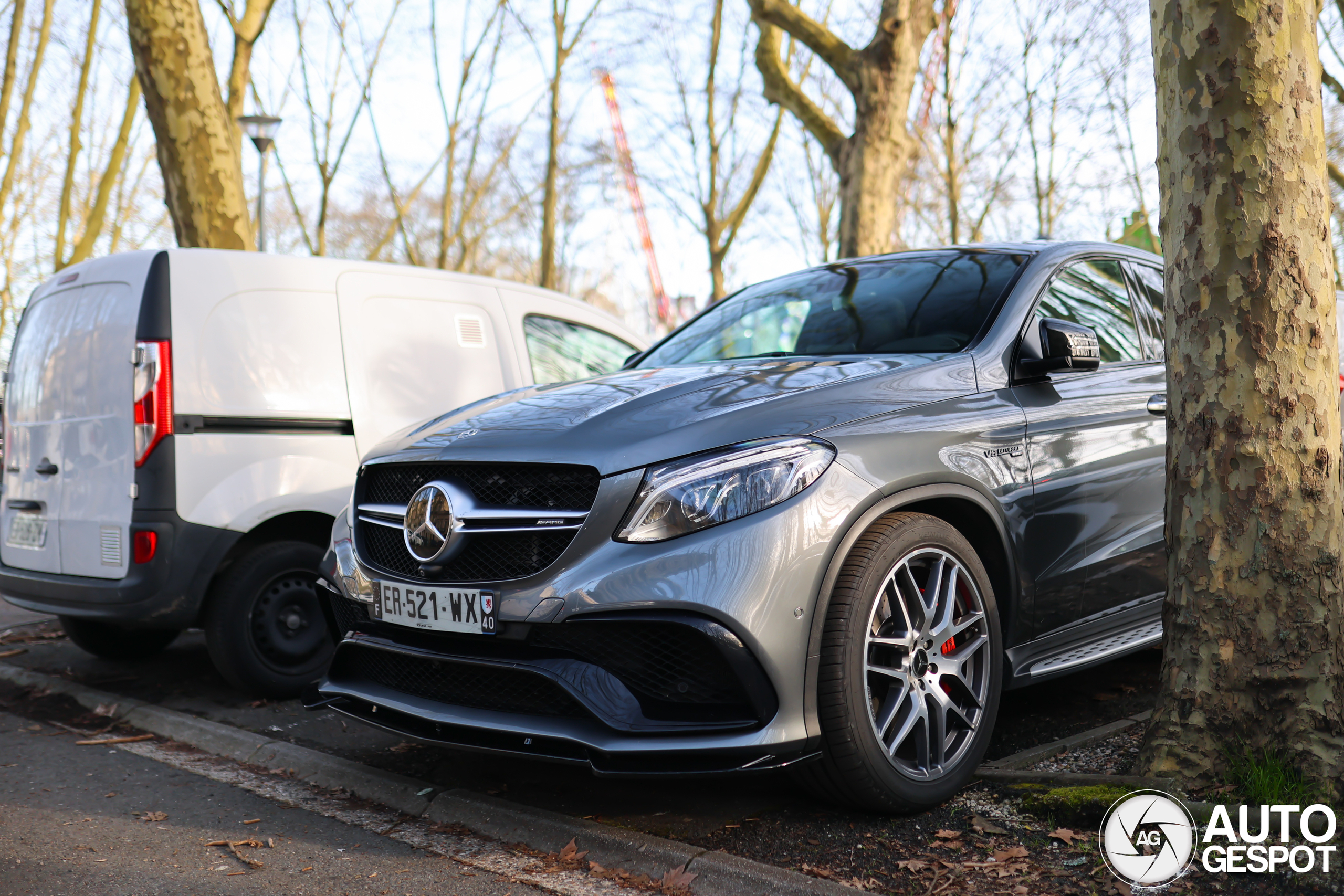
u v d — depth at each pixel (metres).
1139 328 3.95
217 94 7.73
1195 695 2.69
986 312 3.46
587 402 2.99
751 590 2.47
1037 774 2.87
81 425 4.44
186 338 4.27
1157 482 3.64
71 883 2.57
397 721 2.96
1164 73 2.76
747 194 22.44
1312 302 2.62
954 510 3.01
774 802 2.89
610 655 2.56
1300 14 2.61
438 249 33.41
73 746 3.88
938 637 2.81
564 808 2.95
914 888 2.36
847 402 2.84
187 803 3.19
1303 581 2.59
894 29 9.77
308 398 4.59
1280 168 2.59
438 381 5.11
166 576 4.15
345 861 2.70
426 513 2.82
